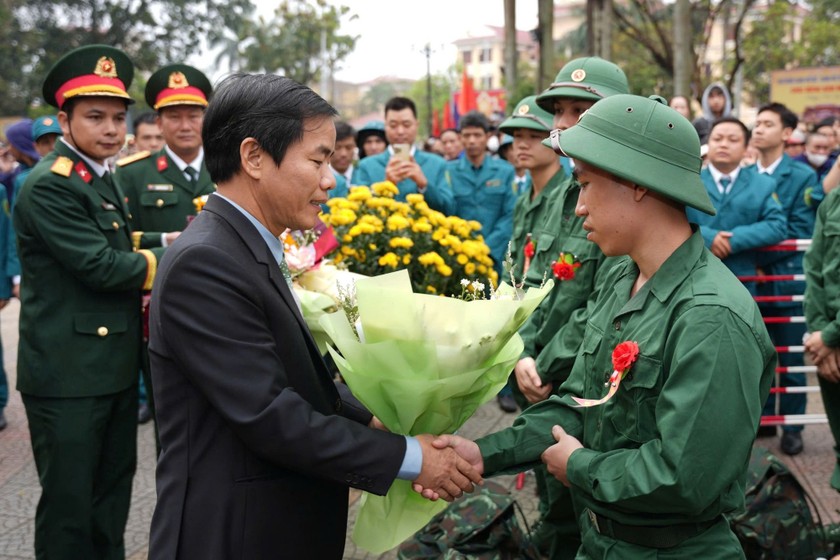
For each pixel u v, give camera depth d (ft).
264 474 5.69
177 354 5.48
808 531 9.52
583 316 8.90
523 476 13.56
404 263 12.19
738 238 14.62
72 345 9.89
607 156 5.69
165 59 102.94
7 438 16.81
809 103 52.80
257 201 5.87
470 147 19.98
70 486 9.77
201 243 5.54
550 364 9.09
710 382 5.29
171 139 14.15
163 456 5.77
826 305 11.56
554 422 6.72
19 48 90.38
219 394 5.38
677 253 5.85
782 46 88.63
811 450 15.44
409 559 9.45
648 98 6.00
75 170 10.06
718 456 5.26
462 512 9.72
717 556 5.90
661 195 5.82
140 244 12.39
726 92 23.22
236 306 5.48
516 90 46.98
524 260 12.12
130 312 10.39
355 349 5.82
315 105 5.74
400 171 15.02
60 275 9.97
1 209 17.57
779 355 15.70
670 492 5.30
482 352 6.01
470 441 6.46
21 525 12.40
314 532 5.97
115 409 10.43
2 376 17.40
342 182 19.27
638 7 60.64
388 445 5.85
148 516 12.75
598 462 5.86
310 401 5.96
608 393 6.03
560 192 10.58
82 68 9.95
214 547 5.51
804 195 18.24
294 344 5.83
